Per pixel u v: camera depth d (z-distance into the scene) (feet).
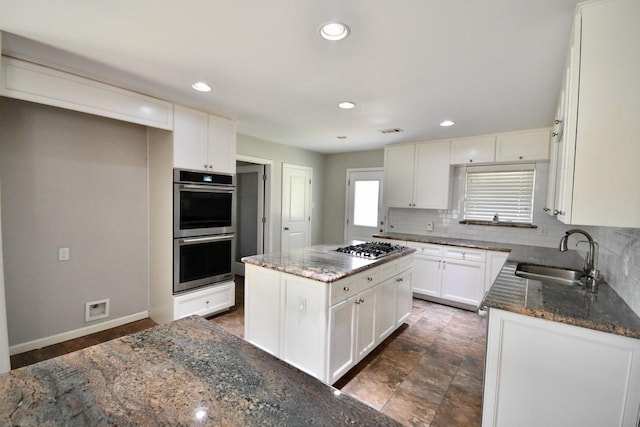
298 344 7.09
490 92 8.04
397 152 15.17
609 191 4.22
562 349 4.69
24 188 8.02
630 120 4.11
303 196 17.75
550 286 6.30
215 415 2.47
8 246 7.83
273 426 2.36
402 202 15.01
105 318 9.73
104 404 2.56
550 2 4.44
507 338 5.12
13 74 6.48
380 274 8.59
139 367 3.14
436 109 9.57
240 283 16.24
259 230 16.21
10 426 2.29
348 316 7.28
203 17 5.03
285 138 14.70
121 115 8.15
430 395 6.93
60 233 8.68
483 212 13.71
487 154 12.67
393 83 7.61
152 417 2.43
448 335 10.00
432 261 13.20
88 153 9.14
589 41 4.27
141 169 10.37
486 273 11.87
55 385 2.79
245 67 6.91
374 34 5.43
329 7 4.69
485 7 4.60
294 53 6.22
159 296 10.19
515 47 5.75
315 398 2.72
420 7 4.64
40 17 5.09
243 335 9.73
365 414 2.53
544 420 4.88
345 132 13.03
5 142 7.68
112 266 9.80
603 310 4.88
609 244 6.47
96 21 5.20
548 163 12.15
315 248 10.17
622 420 4.34
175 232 9.61
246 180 17.11
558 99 7.98
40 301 8.40
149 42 5.90
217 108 9.96
